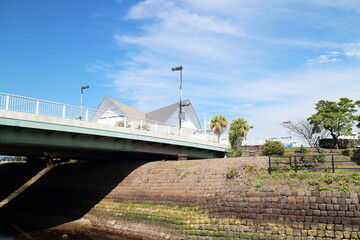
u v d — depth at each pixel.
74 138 23.66
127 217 22.95
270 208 17.23
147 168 26.75
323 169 20.14
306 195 16.52
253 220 17.50
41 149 28.00
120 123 27.36
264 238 16.67
